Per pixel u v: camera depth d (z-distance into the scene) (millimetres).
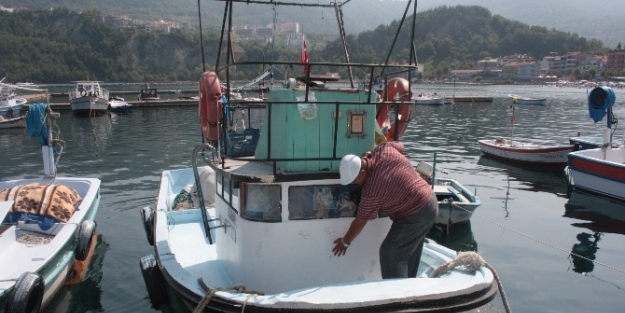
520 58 178750
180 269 5777
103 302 7469
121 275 8406
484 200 13891
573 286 8297
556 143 24594
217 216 6559
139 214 11844
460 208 10836
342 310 4324
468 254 5062
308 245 5297
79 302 7465
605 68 172875
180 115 38344
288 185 5152
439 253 6336
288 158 5234
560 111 45000
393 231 5031
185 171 11328
